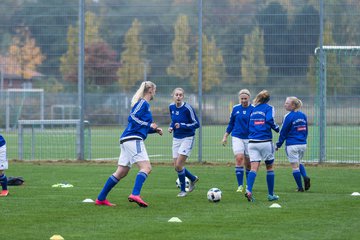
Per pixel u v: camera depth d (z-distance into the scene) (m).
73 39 38.03
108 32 37.56
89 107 37.38
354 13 34.78
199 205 20.06
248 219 17.34
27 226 16.25
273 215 18.02
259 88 35.72
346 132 34.50
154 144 37.94
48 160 36.78
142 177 19.48
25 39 38.34
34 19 38.22
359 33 34.75
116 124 37.44
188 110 22.88
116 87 37.41
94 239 14.55
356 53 34.66
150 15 37.31
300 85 35.25
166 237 14.75
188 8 36.84
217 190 20.91
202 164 34.50
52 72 38.44
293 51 35.34
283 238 14.66
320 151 34.59
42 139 38.34
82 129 36.59
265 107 21.31
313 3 35.09
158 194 22.91
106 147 37.56
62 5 38.00
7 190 22.45
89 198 21.61
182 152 22.81
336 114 34.69
